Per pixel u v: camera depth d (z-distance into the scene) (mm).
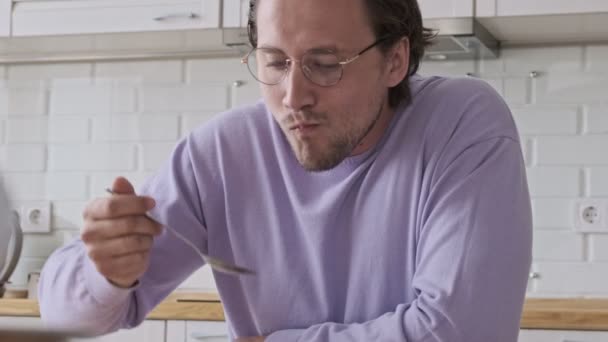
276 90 1407
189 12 3309
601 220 3244
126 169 3703
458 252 1443
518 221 1494
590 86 3291
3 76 3857
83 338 619
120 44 3566
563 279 3266
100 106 3734
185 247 1617
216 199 1617
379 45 1450
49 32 3428
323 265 1529
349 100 1408
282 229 1566
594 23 3088
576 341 2650
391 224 1511
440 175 1495
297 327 1566
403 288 1523
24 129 3791
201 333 2955
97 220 1295
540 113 3322
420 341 1419
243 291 1631
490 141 1517
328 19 1377
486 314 1438
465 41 3166
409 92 1540
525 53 3352
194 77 3664
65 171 3748
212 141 1625
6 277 3486
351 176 1510
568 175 3285
